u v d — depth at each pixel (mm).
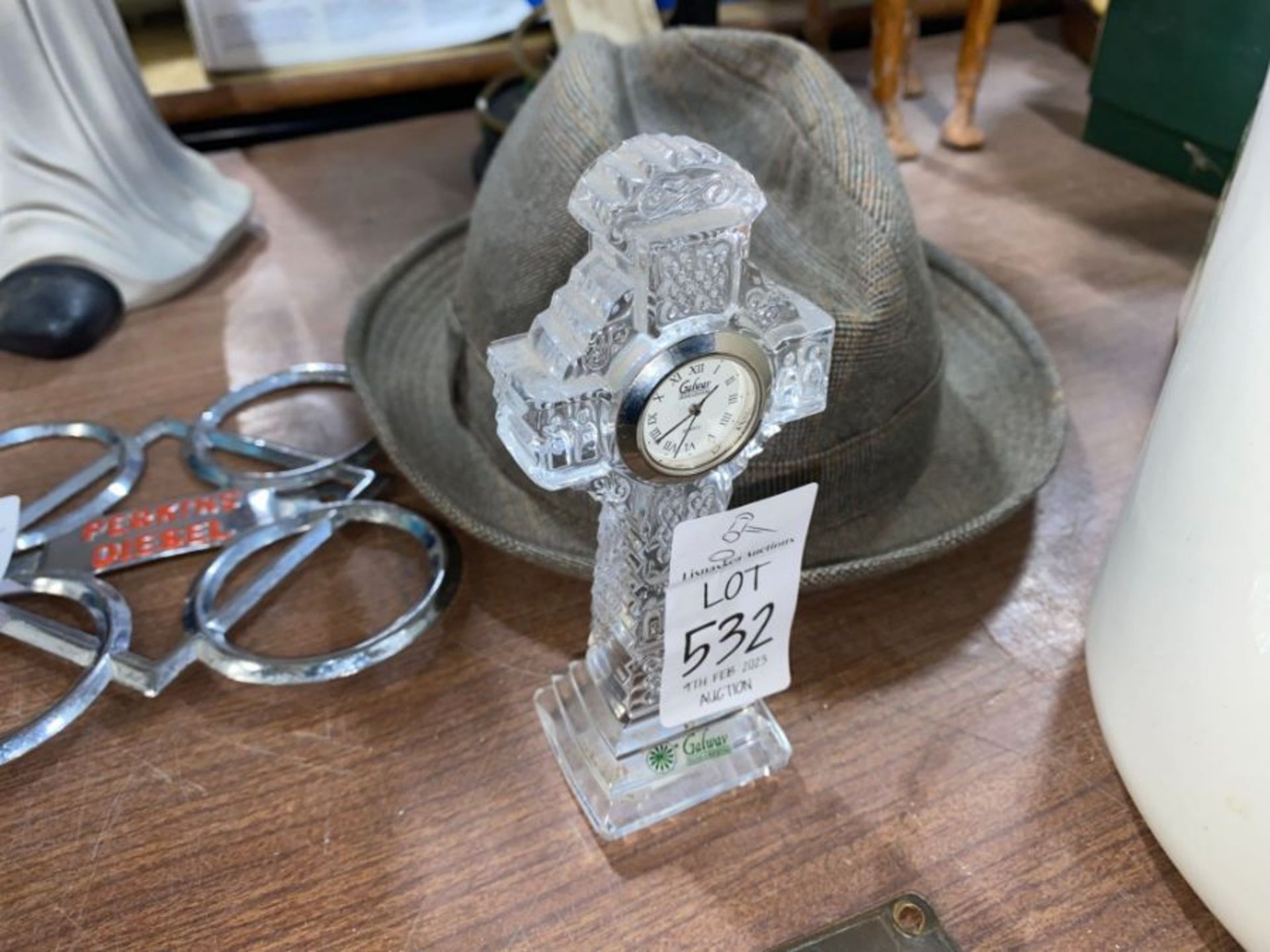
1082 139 1137
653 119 700
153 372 816
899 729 570
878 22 1033
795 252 604
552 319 409
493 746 560
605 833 517
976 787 542
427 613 615
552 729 558
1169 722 458
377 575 650
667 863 510
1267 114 438
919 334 608
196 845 510
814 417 571
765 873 505
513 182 619
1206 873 454
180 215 915
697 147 391
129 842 511
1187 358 466
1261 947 441
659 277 381
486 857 510
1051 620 629
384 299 778
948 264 804
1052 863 510
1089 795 539
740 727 551
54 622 601
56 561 644
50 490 705
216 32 1066
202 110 1092
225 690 583
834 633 621
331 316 879
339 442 739
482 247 638
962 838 520
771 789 542
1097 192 1048
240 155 1122
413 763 550
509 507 634
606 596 498
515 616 629
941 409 696
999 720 575
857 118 620
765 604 484
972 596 643
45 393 795
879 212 588
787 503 448
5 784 537
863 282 579
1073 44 1326
